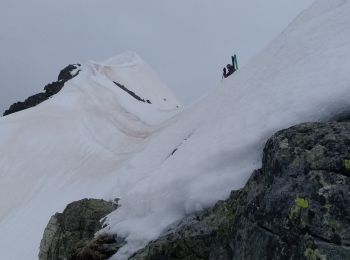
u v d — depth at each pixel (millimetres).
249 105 10258
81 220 13117
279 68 11273
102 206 13469
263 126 8570
